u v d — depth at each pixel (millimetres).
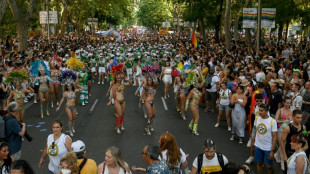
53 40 43688
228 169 4645
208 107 13797
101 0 56469
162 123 12008
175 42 43781
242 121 9664
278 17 29172
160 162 4953
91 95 17172
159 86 20250
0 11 19188
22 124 7258
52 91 14234
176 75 13820
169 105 15016
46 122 12055
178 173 5594
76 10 55531
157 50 28406
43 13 31312
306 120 7945
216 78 13406
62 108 14195
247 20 21406
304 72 12734
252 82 10727
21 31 26766
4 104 12797
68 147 6094
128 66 20828
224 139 10227
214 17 39188
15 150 7074
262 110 6707
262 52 22328
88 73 16500
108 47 32656
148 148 5008
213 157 5441
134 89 18859
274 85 9445
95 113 13438
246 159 8594
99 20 75500
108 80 21766
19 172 4441
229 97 11000
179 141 10008
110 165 5047
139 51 29328
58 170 6141
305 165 5438
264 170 7875
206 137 10406
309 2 33188
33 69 14945
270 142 6805
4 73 14938
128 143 9836
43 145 9641
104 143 9844
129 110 13906
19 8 26391
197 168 5523
